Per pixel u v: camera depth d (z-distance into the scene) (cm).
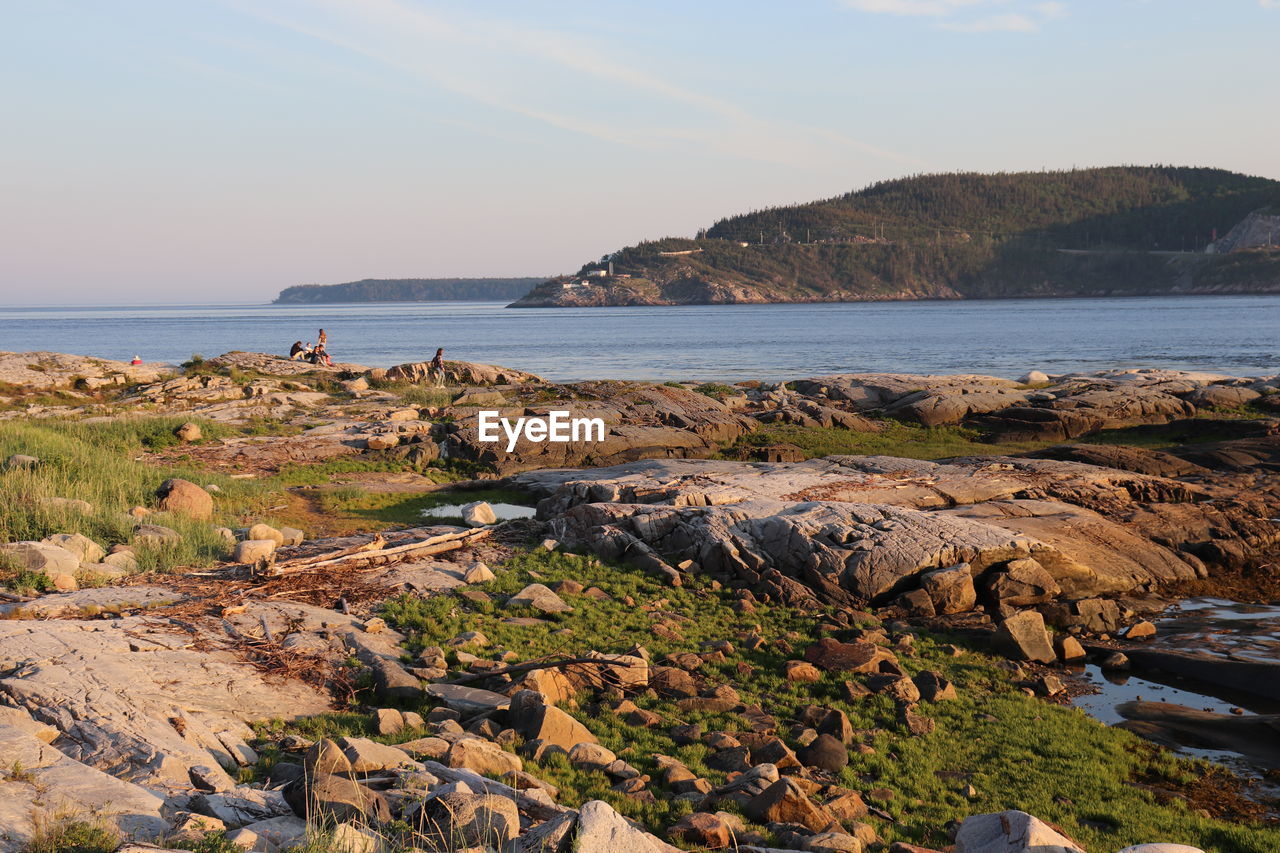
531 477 2788
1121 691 1479
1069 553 1992
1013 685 1472
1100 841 975
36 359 4250
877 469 2600
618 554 1956
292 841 650
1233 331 12231
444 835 648
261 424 3525
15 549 1494
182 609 1391
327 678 1191
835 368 8038
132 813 650
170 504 2108
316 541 1991
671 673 1330
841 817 964
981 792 1083
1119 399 4006
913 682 1413
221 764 886
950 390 4225
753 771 998
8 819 596
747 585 1830
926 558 1831
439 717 1101
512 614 1554
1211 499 2562
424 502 2597
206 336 16400
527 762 978
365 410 3844
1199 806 1099
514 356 10219
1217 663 1518
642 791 947
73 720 892
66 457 2283
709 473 2511
